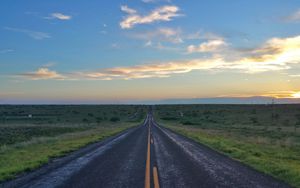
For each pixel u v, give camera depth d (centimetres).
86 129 6284
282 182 1155
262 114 13500
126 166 1520
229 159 1822
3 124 7462
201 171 1381
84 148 2494
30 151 2291
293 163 1738
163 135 4106
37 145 2817
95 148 2475
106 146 2633
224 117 12825
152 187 1050
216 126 8000
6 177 1220
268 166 1512
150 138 3519
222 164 1608
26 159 1830
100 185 1083
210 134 4588
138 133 4544
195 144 2838
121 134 4403
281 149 2647
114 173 1322
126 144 2800
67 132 5400
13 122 8650
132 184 1098
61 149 2372
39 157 1845
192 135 4100
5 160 1812
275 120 10388
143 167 1485
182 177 1233
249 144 2962
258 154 2095
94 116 13850
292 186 1088
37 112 15150
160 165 1552
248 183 1131
